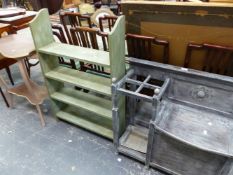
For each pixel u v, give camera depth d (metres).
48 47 1.67
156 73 1.49
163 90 1.33
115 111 1.49
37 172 1.61
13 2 4.17
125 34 1.46
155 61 1.57
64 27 2.01
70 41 1.97
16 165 1.66
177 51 1.42
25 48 1.70
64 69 1.88
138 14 1.38
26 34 2.02
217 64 1.33
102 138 1.89
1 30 2.20
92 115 2.02
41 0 3.77
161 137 1.35
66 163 1.67
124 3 1.37
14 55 1.60
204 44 1.26
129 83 1.53
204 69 1.40
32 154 1.75
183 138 1.28
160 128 1.30
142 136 1.74
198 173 1.36
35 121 2.11
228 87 1.27
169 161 1.44
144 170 1.60
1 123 2.09
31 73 2.94
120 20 1.30
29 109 2.29
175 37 1.36
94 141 1.87
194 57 1.38
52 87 1.92
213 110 1.41
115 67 1.39
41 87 2.18
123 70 1.53
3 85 2.31
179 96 1.49
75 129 2.00
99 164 1.66
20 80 2.80
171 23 1.32
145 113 1.83
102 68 2.08
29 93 2.08
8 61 2.25
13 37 1.95
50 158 1.72
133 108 1.75
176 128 1.35
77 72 1.82
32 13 2.66
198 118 1.42
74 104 1.81
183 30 1.31
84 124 1.92
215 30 1.22
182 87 1.44
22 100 2.42
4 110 2.27
